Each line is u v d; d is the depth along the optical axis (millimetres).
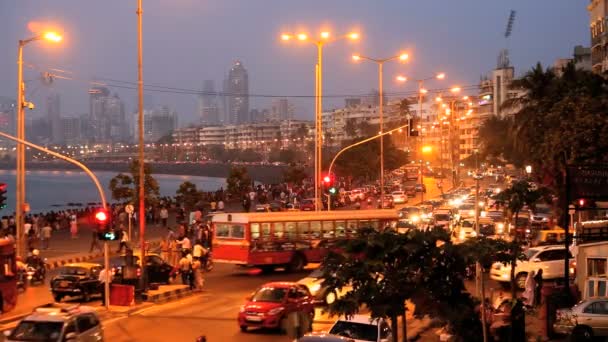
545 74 59594
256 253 37875
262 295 25219
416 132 49219
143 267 31328
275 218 38562
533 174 49250
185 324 26328
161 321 26922
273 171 192625
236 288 34750
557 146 42219
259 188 95625
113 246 50750
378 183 115375
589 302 22703
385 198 83250
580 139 41312
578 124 41750
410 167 156375
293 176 110188
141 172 32719
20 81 39750
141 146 32906
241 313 24797
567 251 24250
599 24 85188
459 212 57844
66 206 136125
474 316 17391
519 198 30953
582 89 50156
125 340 23547
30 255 38094
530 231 45781
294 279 36812
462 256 14164
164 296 31438
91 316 19703
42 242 49625
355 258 13695
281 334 24516
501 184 94875
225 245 38500
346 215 40312
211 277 38750
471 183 117062
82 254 46531
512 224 45094
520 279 32781
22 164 39656
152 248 49812
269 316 24391
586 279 26562
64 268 32250
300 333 15344
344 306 13484
